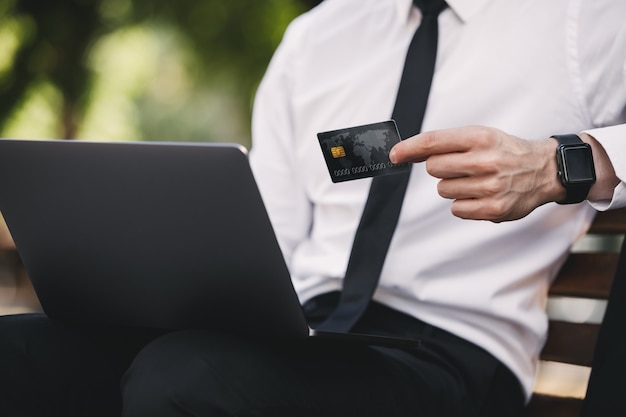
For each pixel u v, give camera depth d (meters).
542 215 1.77
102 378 1.72
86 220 1.53
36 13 9.83
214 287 1.48
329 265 1.88
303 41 2.11
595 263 1.87
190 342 1.46
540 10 1.78
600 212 1.85
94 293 1.63
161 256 1.49
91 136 10.20
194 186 1.39
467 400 1.70
